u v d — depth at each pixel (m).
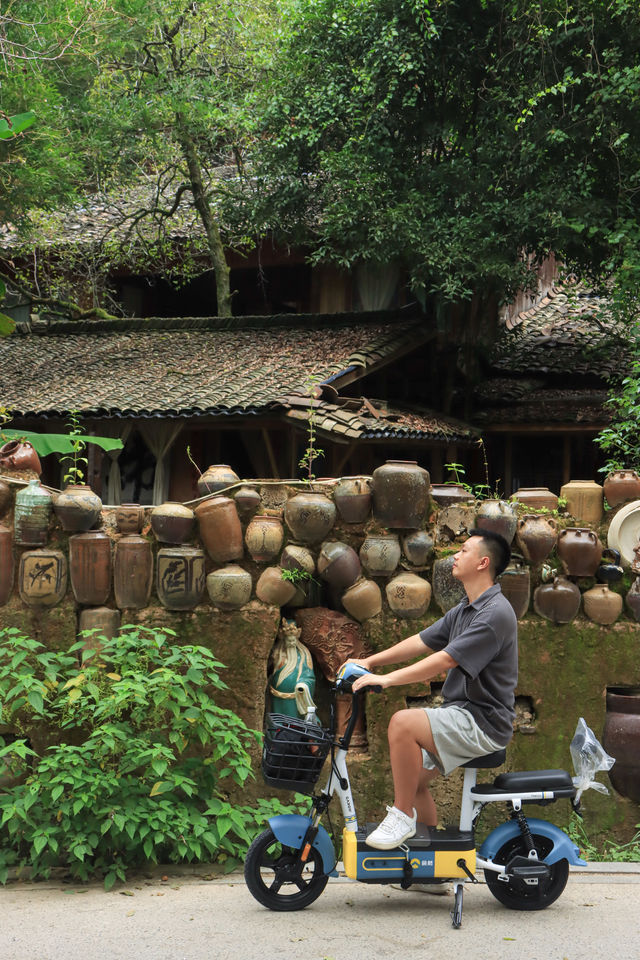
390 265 16.73
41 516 5.24
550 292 19.14
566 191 12.70
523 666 5.28
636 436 10.52
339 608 5.53
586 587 5.39
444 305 14.73
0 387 14.16
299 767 4.09
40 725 5.14
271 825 4.14
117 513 5.32
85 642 5.10
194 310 21.12
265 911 4.17
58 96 14.12
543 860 4.17
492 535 4.17
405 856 4.03
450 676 4.25
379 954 3.65
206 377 13.48
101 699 4.93
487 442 15.52
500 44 13.24
